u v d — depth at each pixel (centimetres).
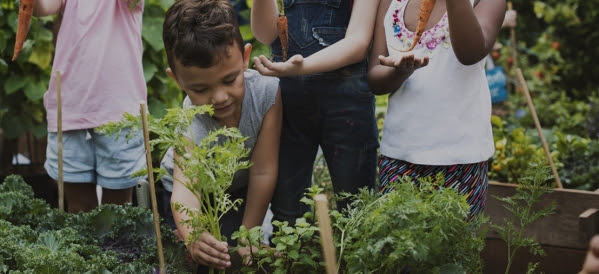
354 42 300
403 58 264
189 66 272
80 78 358
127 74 365
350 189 327
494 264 354
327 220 205
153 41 444
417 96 290
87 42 357
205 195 264
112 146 364
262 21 310
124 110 363
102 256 273
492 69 541
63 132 366
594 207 333
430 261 242
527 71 752
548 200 342
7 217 307
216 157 255
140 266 268
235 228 326
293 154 330
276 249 259
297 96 319
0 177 477
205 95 280
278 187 332
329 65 293
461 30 268
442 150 288
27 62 460
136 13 370
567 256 341
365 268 237
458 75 287
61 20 369
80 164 367
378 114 540
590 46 759
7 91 454
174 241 291
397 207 235
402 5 296
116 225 295
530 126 592
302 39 315
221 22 275
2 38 441
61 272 254
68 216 305
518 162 438
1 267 256
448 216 240
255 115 306
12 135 469
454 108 287
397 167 299
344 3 314
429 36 289
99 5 358
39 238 281
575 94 757
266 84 308
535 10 773
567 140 466
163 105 460
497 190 350
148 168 252
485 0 288
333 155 326
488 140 296
